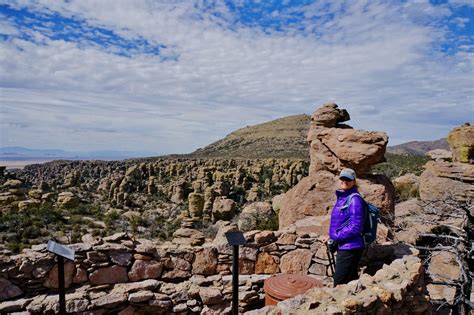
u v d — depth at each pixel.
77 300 5.31
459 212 8.58
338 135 10.52
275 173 85.19
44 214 39.97
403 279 4.64
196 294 6.01
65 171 122.06
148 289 5.86
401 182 27.41
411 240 9.59
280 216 11.76
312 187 10.85
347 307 3.65
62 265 4.25
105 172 117.06
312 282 5.07
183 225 14.76
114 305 5.53
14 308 5.05
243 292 6.18
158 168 104.50
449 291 9.55
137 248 6.07
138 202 69.88
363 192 9.72
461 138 19.28
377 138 10.00
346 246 4.82
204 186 73.69
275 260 6.79
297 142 165.62
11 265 5.30
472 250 7.25
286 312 3.64
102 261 5.83
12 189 52.03
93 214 48.59
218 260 6.50
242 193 70.38
